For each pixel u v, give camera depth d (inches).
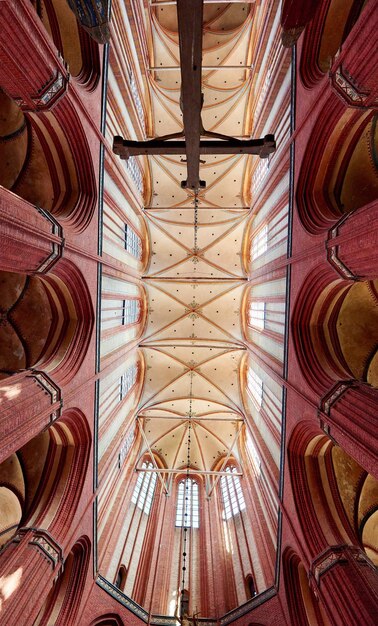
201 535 701.3
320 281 446.9
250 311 890.7
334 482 480.7
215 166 888.3
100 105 488.4
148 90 824.3
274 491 540.1
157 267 930.7
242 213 881.5
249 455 792.9
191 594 588.7
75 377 442.9
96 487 513.3
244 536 639.8
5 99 477.7
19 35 302.4
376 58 288.5
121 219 695.7
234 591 566.3
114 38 531.8
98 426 537.6
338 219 403.9
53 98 374.0
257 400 766.5
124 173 647.8
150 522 700.7
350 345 500.7
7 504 480.1
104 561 546.0
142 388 912.9
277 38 590.9
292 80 505.7
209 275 933.8
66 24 444.8
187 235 930.7
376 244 297.9
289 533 476.7
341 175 474.0
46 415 362.3
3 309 526.6
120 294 675.4
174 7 834.2
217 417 927.0
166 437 919.0
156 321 936.3
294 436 489.4
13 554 368.2
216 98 846.5
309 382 448.8
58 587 459.2
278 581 493.0
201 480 864.3
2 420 298.2
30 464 485.1
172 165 893.2
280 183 612.4
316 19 439.8
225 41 813.9
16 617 319.6
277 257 605.0
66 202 474.6
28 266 342.6
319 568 395.9
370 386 385.7
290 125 518.9
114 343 650.8
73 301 482.9
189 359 943.7
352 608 338.0
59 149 458.9
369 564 386.6
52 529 417.4
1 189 284.8
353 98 340.8
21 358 528.7
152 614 532.1
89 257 464.4
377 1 267.0
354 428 340.8
